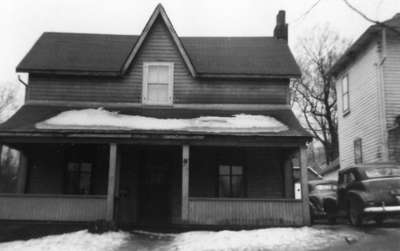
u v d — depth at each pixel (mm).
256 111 17219
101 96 17391
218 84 17641
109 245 11883
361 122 20859
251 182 16859
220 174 17062
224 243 11766
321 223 15578
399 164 13641
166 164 17078
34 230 13875
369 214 12641
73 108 16953
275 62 18406
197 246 11547
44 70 17172
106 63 17984
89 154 17000
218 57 18859
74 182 16828
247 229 13891
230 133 14383
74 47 19188
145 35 17406
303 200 14047
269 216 13977
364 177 13164
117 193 15078
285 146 14586
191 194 16719
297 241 11766
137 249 11461
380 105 18531
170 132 14414
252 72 17469
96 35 20562
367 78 20094
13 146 16203
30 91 17391
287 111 17188
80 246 11758
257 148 17156
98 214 14141
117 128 14664
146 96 17328
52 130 14328
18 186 16531
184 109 17219
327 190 16953
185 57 17375
